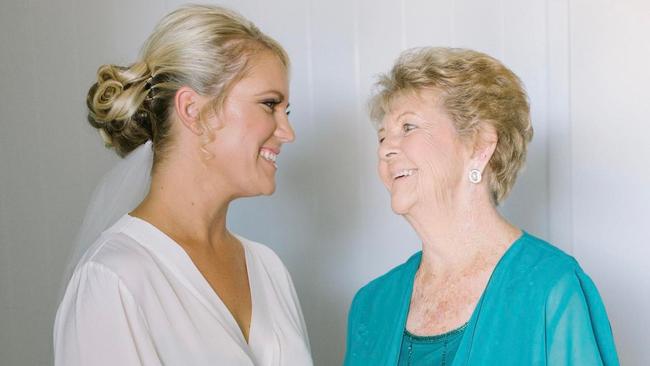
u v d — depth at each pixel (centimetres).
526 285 147
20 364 273
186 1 272
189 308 158
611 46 264
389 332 165
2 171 270
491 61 156
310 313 285
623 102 264
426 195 156
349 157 281
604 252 268
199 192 165
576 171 270
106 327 148
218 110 161
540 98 272
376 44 279
